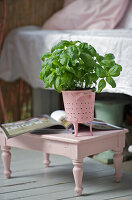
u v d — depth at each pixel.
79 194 1.54
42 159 2.05
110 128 1.65
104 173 1.81
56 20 2.85
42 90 2.99
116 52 1.77
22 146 1.67
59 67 1.42
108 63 1.46
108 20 2.72
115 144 1.63
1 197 1.54
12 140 1.69
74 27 2.82
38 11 2.99
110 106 2.26
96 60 1.50
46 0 3.02
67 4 3.00
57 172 1.83
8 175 1.75
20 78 2.96
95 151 1.54
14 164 1.97
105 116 2.32
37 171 1.85
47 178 1.75
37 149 1.61
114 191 1.58
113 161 1.79
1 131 1.72
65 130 1.63
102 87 1.47
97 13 2.75
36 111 3.02
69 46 1.41
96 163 1.97
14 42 2.74
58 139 1.51
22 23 2.93
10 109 2.98
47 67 1.47
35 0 2.96
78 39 2.07
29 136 1.61
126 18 2.71
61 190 1.60
